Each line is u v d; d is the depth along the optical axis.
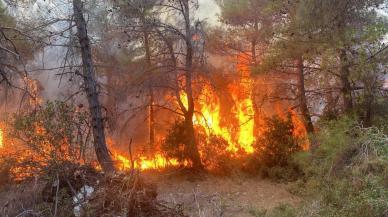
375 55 14.46
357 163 10.02
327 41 15.23
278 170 19.23
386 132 12.46
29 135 9.53
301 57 17.05
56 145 9.53
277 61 17.17
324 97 19.03
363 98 15.11
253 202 16.11
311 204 9.58
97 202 9.11
